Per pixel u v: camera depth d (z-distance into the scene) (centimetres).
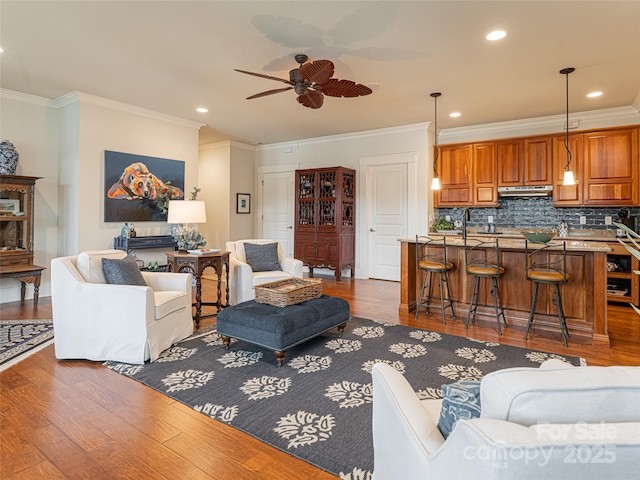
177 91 453
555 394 76
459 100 482
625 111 512
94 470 164
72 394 233
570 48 335
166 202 553
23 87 445
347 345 324
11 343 319
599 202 505
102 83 428
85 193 477
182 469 166
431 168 620
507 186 569
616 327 387
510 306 398
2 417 206
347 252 667
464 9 274
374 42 326
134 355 279
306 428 198
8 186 430
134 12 280
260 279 424
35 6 271
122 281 300
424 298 454
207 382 251
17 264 443
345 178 658
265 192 801
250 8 274
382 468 130
